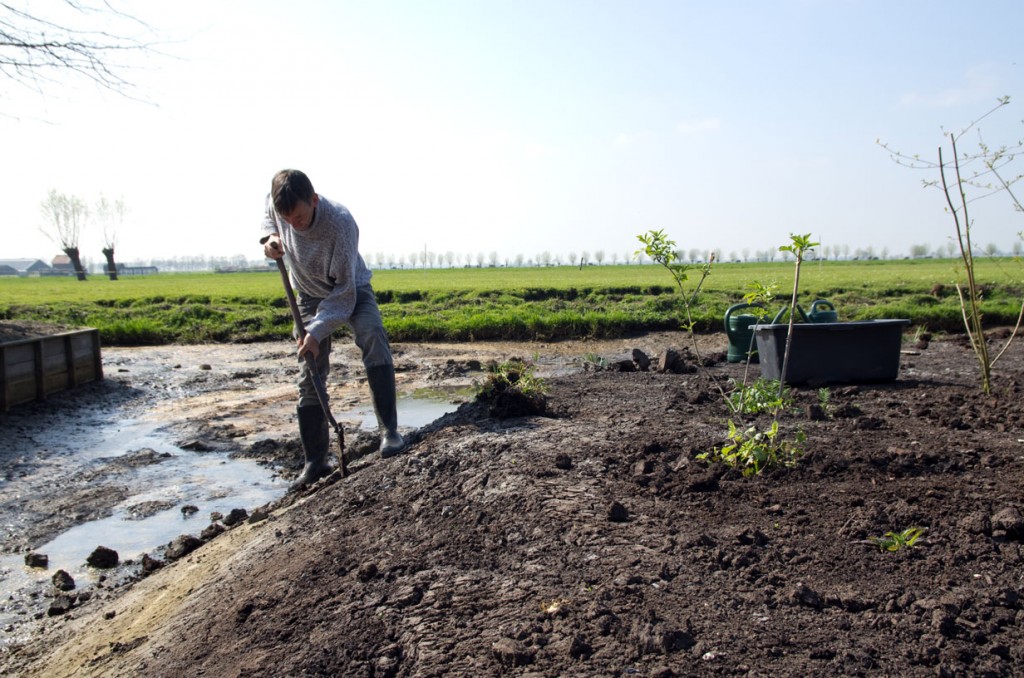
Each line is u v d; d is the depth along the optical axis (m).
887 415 5.21
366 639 2.76
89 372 10.59
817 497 3.59
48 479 6.45
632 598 2.76
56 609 4.20
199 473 6.57
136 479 6.43
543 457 4.31
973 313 5.79
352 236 5.04
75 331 10.30
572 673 2.38
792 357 6.41
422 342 15.16
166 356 14.02
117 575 4.64
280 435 7.79
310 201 4.71
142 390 10.48
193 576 4.18
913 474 3.86
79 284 46.72
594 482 3.93
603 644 2.51
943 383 6.46
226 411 9.08
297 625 3.00
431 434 5.25
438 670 2.49
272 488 6.11
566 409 5.76
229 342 16.23
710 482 3.81
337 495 4.62
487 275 50.56
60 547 5.07
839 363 6.45
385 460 5.04
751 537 3.17
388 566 3.31
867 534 3.20
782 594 2.76
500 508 3.72
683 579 2.90
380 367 5.32
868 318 14.98
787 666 2.35
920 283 23.34
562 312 16.55
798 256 4.88
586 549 3.19
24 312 20.31
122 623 3.83
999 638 2.46
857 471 3.90
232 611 3.32
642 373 7.79
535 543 3.31
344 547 3.68
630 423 5.02
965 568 2.90
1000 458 3.98
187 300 23.73
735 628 2.56
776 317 6.56
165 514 5.61
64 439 7.80
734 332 8.54
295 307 5.11
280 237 5.16
